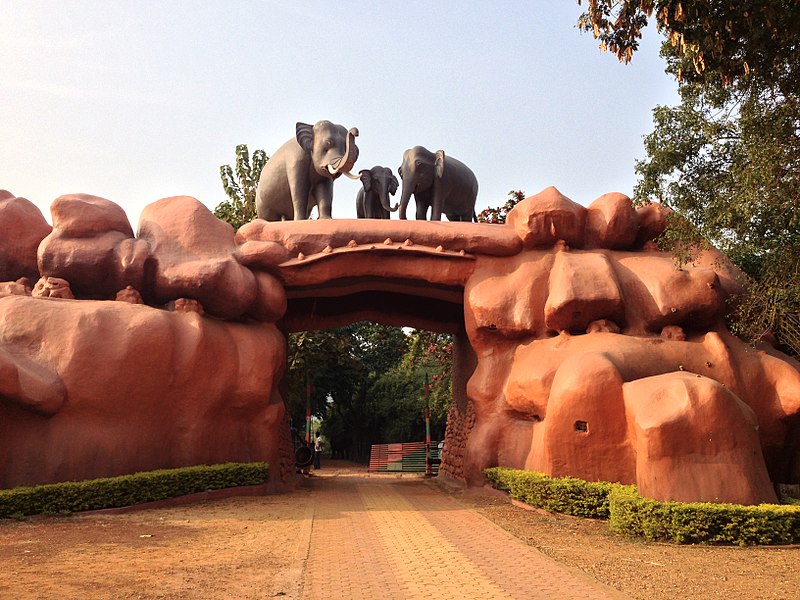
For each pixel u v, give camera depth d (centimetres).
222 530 1079
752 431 1180
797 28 973
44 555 880
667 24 980
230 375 1542
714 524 999
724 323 1566
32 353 1340
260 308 1655
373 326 4019
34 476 1287
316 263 1666
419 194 1953
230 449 1573
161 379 1427
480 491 1585
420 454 3070
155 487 1315
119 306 1434
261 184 1981
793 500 1176
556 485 1241
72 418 1337
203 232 1620
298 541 995
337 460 4416
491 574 808
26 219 1598
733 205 1172
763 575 808
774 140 1134
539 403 1471
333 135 1855
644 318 1551
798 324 1519
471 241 1680
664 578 790
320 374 3606
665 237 1412
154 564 839
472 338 1677
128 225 1605
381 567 841
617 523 1070
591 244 1689
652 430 1150
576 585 756
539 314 1606
